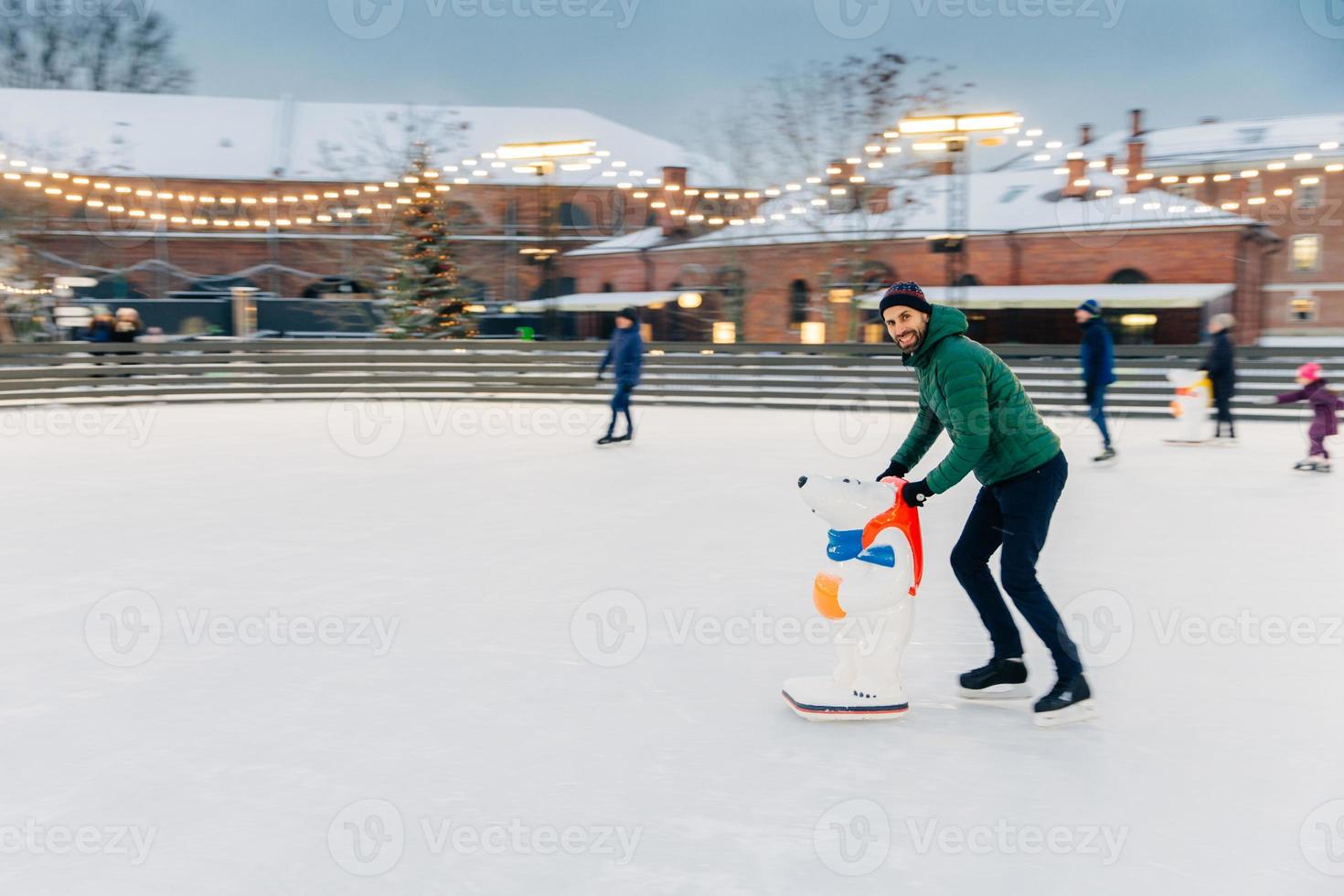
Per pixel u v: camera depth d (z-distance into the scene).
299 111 37.19
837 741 3.41
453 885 2.51
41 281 26.12
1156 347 15.72
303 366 19.02
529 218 34.12
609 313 33.31
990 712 3.68
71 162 33.03
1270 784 3.06
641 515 7.67
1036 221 30.27
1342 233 36.31
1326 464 9.85
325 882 2.52
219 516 7.64
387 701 3.78
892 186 26.11
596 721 3.58
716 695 3.85
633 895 2.47
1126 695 3.83
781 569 5.89
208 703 3.76
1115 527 7.09
